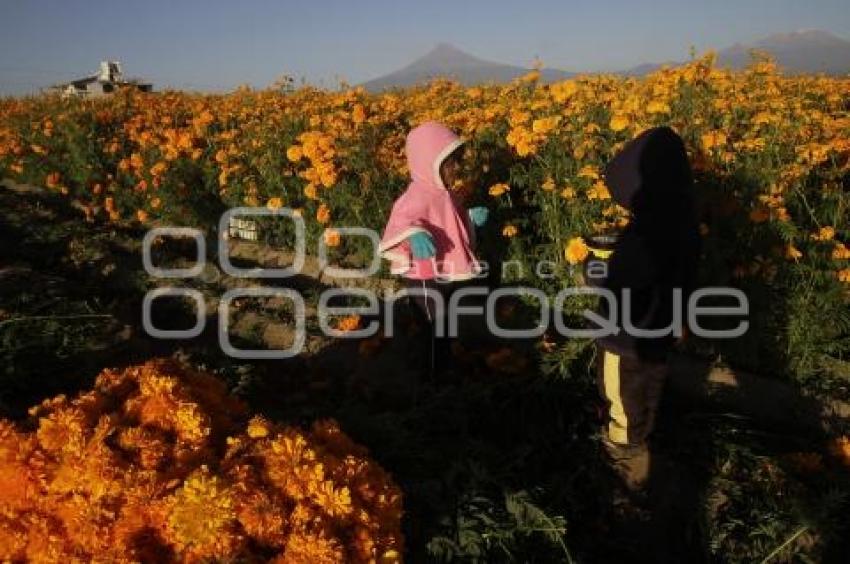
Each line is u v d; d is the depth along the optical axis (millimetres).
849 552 3035
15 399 4449
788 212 4688
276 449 2217
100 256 7449
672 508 3357
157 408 2363
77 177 10500
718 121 6172
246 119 9984
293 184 7309
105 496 2049
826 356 4391
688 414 4043
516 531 2811
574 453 3688
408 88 13047
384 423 3195
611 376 3451
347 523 2139
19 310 5434
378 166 6512
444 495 2850
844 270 4133
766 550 3012
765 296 4332
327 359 5074
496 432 3887
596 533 3232
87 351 5113
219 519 1947
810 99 8438
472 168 5898
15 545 2002
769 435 3848
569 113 5906
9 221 8859
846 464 3475
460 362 4680
